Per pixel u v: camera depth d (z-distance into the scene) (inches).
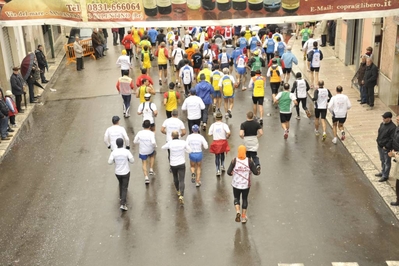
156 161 591.8
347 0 443.5
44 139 677.9
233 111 742.5
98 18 442.3
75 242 445.1
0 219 488.7
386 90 729.6
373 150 590.9
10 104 697.6
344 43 971.3
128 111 740.0
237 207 446.0
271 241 432.5
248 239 436.5
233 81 692.1
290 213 474.3
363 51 863.1
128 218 477.7
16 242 449.7
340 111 597.9
